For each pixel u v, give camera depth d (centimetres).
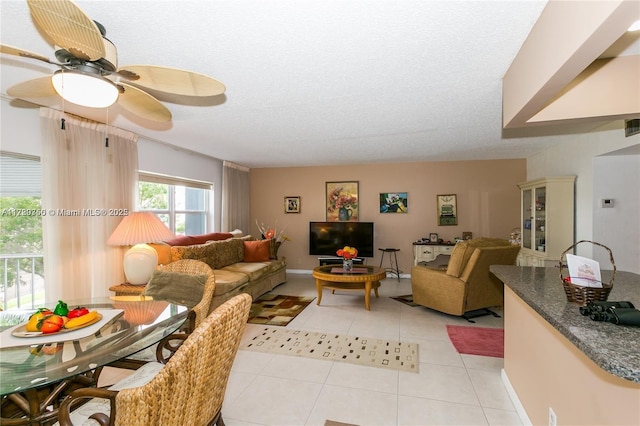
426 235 605
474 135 395
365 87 243
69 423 121
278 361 269
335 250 620
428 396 217
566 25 130
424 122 337
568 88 199
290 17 153
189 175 493
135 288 306
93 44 122
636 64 190
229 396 218
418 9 148
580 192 397
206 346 120
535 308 150
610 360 92
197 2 141
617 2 97
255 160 582
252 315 391
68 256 295
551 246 410
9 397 162
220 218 579
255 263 504
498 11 152
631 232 366
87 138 317
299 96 260
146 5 142
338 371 252
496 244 382
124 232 297
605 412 113
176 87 165
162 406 108
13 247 274
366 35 171
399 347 296
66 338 150
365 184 631
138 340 159
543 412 164
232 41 175
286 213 667
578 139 401
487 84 239
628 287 191
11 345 141
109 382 239
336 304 438
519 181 567
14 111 266
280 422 191
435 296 387
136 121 329
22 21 157
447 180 596
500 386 230
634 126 291
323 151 497
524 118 203
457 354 282
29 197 282
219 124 341
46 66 204
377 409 203
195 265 243
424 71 216
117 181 350
